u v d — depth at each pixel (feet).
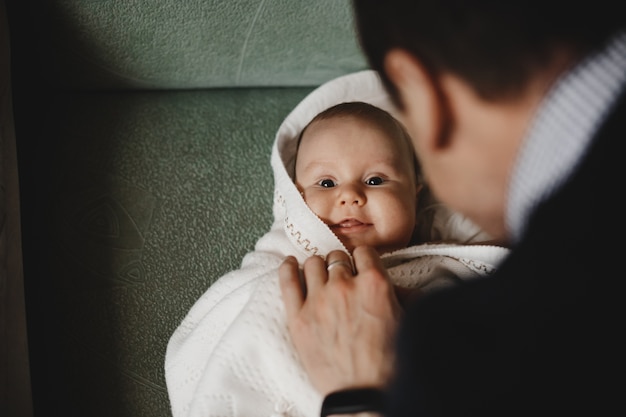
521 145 1.18
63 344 2.87
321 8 3.06
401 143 2.89
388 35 1.20
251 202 3.21
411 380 1.31
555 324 1.16
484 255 2.60
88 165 3.23
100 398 2.79
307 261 2.21
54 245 3.05
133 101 3.40
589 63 1.11
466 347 1.26
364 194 2.69
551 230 1.14
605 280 1.12
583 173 1.11
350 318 1.98
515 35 1.08
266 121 3.43
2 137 2.82
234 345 2.35
